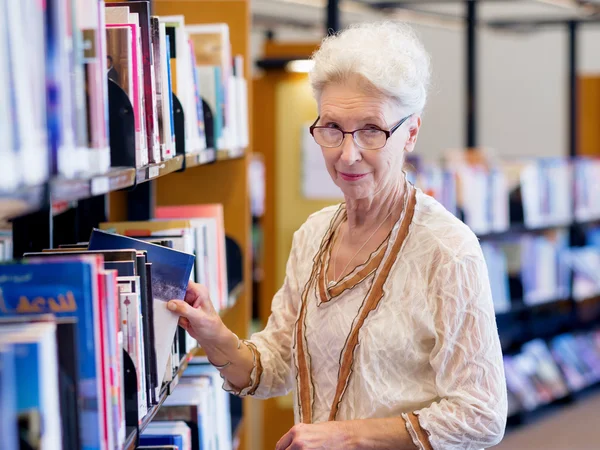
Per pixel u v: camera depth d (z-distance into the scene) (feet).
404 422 5.68
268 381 6.83
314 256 6.63
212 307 6.59
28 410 3.66
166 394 6.15
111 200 9.28
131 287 5.26
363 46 5.72
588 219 21.77
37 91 3.78
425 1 18.71
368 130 5.71
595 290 22.38
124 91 5.31
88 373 4.22
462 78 35.22
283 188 16.08
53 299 4.21
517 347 21.29
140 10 5.98
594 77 26.20
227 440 9.09
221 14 11.07
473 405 5.65
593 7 19.62
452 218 6.07
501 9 31.76
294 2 18.08
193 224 8.20
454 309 5.77
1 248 5.64
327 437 5.66
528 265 20.61
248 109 11.21
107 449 4.44
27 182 3.63
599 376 22.63
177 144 7.30
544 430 19.35
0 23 3.41
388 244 6.04
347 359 5.98
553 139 34.78
